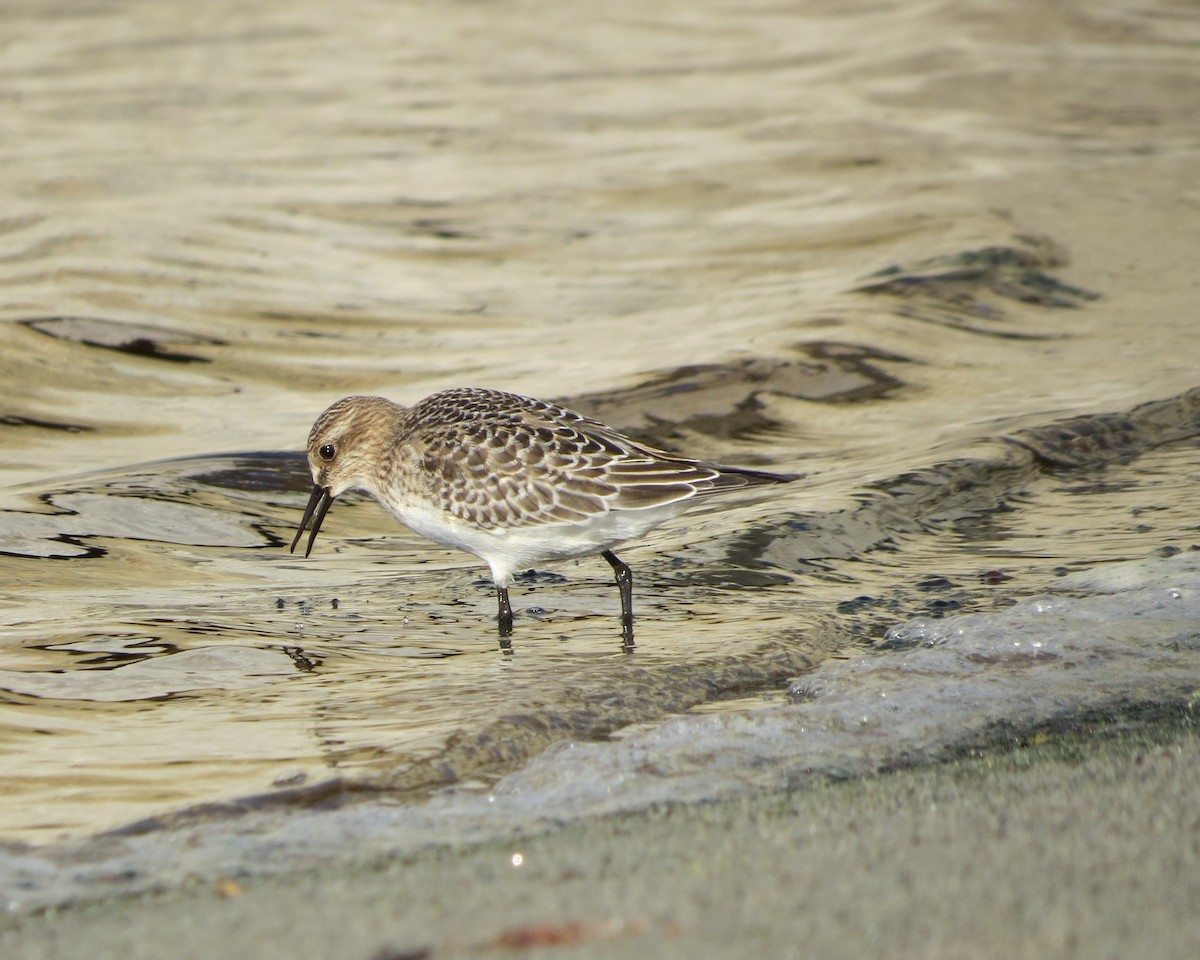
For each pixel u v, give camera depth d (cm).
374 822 697
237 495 1338
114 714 844
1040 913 538
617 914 549
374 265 2114
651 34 3759
